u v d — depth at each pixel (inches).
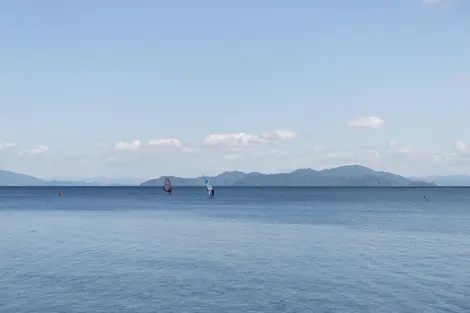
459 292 1057.5
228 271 1293.1
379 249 1711.4
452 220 3132.4
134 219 3184.1
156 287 1104.8
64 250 1676.9
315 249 1713.8
